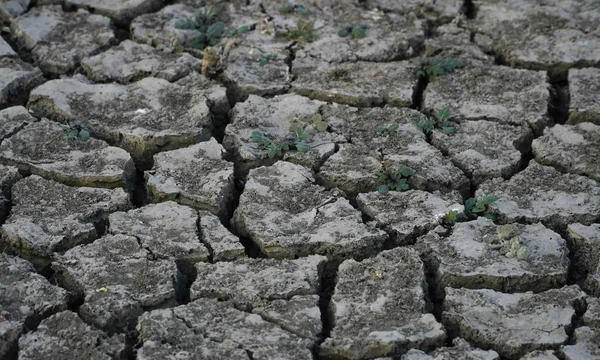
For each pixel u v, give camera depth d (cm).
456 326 576
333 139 723
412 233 638
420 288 591
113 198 661
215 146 709
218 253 620
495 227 637
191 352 546
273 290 589
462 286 603
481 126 742
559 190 678
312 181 681
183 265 617
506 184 685
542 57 824
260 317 570
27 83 776
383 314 575
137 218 644
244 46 828
